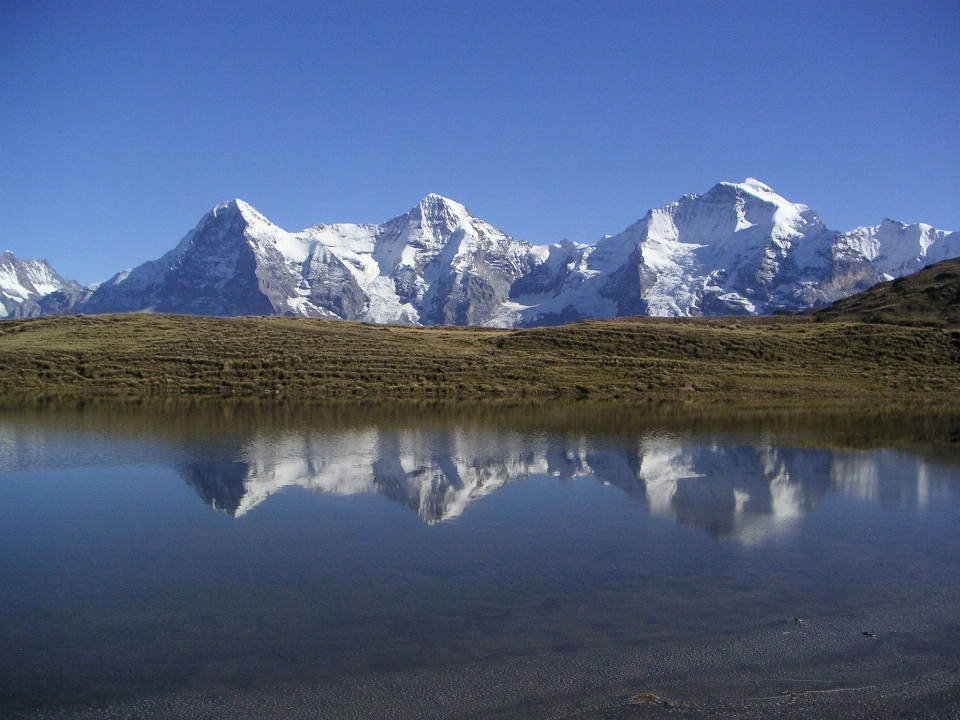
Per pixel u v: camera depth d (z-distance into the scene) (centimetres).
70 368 6581
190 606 1497
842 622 1430
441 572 1684
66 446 3244
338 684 1201
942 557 1800
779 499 2362
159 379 6369
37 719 1106
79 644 1337
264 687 1193
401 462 2944
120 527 2020
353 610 1472
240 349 7275
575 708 1138
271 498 2344
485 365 6938
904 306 10400
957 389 6638
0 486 2484
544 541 1909
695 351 7669
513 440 3528
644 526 2048
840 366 7331
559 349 7706
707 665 1264
